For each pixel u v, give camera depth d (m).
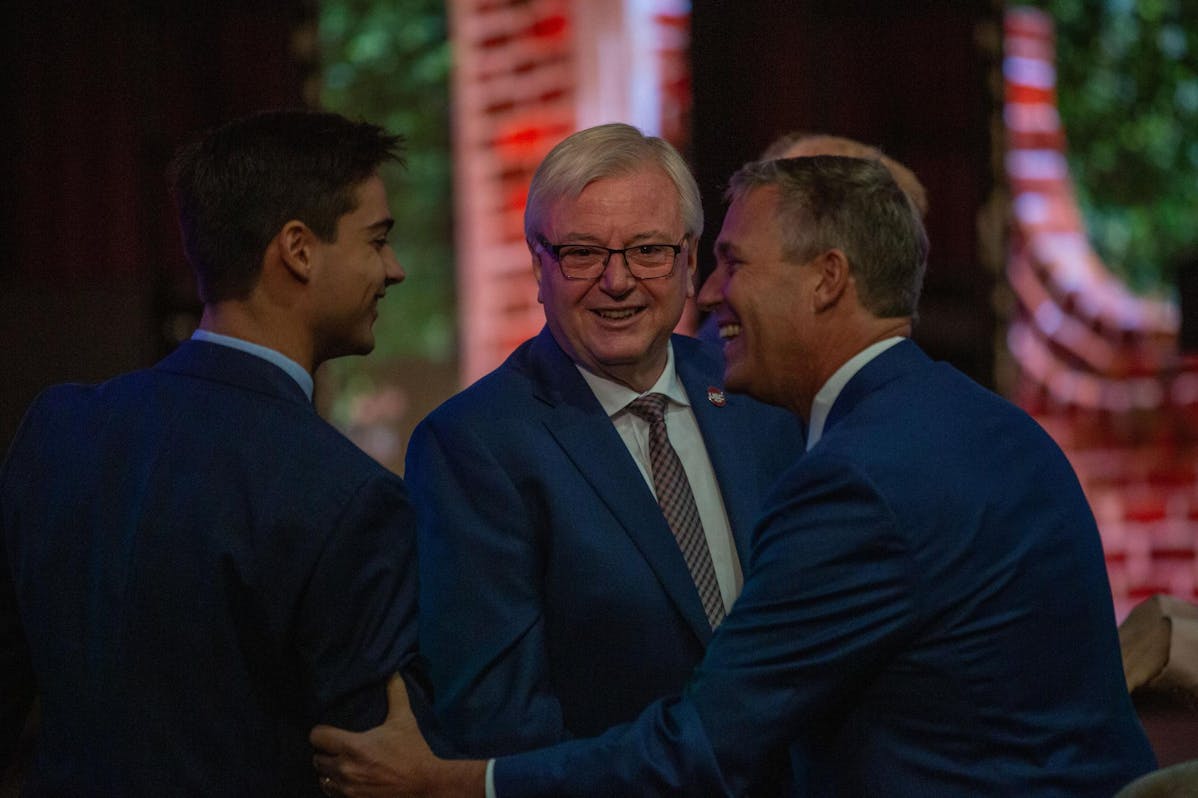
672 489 3.81
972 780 2.96
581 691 3.63
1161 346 12.12
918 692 3.01
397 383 18.41
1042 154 12.72
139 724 2.91
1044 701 3.01
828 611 2.99
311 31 9.63
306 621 2.94
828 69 10.41
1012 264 12.05
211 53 9.34
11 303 8.95
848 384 3.26
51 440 3.16
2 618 3.20
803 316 3.29
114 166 9.11
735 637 3.08
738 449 3.94
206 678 2.91
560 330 3.79
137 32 9.17
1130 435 11.81
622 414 3.86
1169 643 4.31
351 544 2.93
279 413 3.03
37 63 8.94
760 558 3.11
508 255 12.48
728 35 10.38
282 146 3.13
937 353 10.70
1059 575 3.08
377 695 3.01
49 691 3.04
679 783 3.03
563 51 12.00
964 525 2.99
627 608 3.60
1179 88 18.03
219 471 2.96
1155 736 5.32
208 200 3.12
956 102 10.55
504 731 3.44
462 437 3.71
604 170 3.62
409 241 19.34
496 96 12.49
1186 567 11.43
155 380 3.13
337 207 3.14
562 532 3.62
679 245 3.68
